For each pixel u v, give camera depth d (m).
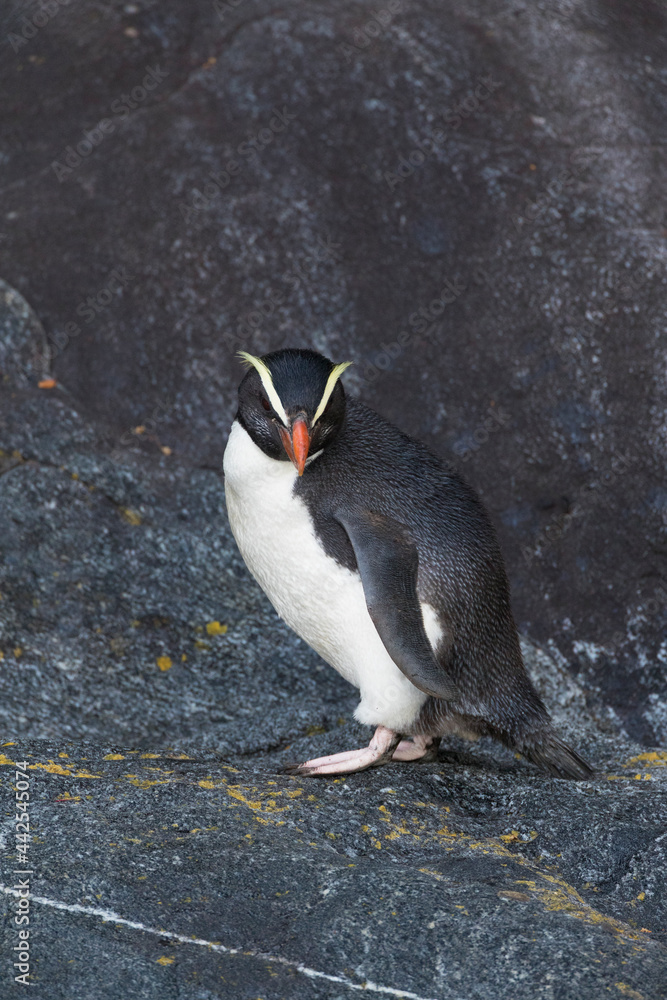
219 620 11.09
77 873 5.99
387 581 7.04
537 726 8.08
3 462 11.93
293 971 5.44
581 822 7.29
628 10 17.05
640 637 12.01
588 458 12.78
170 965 5.42
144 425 12.89
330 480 7.66
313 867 6.19
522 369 13.23
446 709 7.89
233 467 7.74
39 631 10.60
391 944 5.57
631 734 11.55
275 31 15.88
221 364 13.25
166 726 10.05
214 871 6.09
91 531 11.52
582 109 15.22
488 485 12.81
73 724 9.84
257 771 7.88
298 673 10.70
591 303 13.42
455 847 6.92
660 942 6.13
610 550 12.45
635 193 14.39
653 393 12.88
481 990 5.30
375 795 7.50
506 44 15.78
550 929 5.63
